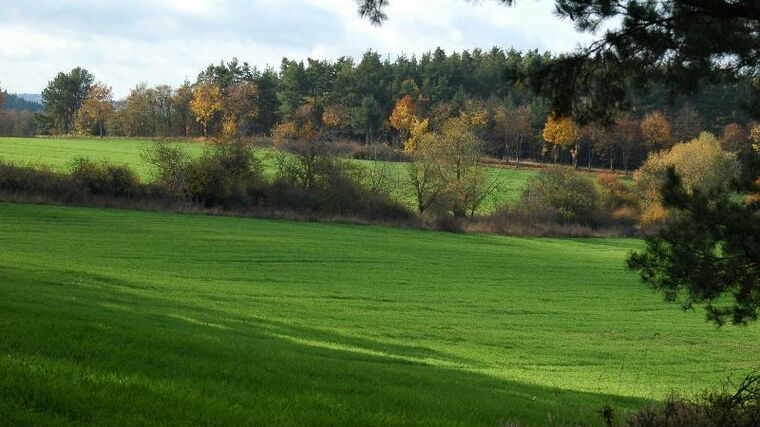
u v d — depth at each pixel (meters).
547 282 49.75
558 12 8.90
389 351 24.55
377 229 70.00
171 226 58.28
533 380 21.41
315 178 75.25
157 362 11.01
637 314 40.62
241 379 10.86
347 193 74.00
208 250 49.72
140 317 20.70
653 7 8.80
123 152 108.56
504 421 10.76
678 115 98.38
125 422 7.04
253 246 53.19
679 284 9.40
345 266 49.19
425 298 40.41
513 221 79.25
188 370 10.81
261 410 8.24
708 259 9.23
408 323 33.00
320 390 11.10
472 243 67.19
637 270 9.88
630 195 84.62
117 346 11.70
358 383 12.58
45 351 10.45
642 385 23.58
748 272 9.08
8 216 54.69
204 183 69.31
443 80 136.50
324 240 59.59
